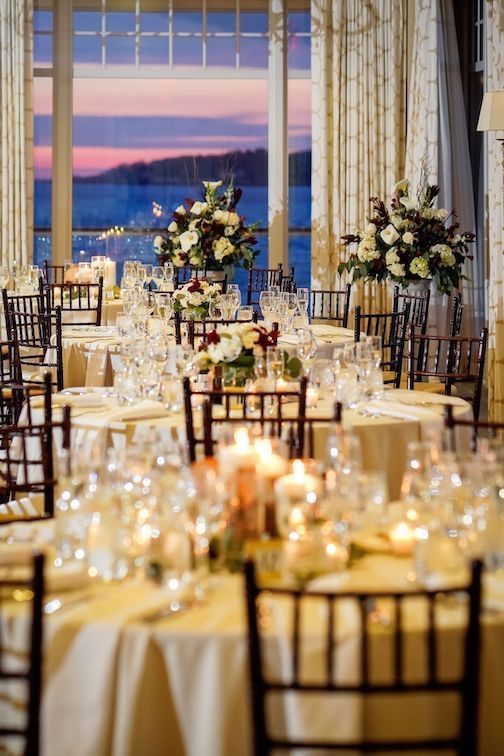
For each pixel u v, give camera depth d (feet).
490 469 7.63
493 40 26.86
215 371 15.12
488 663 6.48
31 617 6.07
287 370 14.06
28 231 34.76
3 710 6.57
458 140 32.19
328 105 34.35
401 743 5.96
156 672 6.46
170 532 7.25
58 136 36.22
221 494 7.48
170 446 8.34
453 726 6.39
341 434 8.46
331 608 5.91
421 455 8.55
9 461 11.51
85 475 7.85
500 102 24.53
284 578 7.14
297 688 5.96
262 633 6.31
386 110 33.81
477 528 7.47
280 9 35.99
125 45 36.27
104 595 6.99
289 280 32.91
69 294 27.02
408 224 28.37
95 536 7.38
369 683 6.00
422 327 23.54
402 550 7.71
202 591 6.96
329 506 7.49
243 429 9.07
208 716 6.29
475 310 32.50
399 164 33.94
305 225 36.76
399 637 5.92
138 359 14.49
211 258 27.81
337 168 34.37
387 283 34.17
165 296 25.17
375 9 33.65
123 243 36.99
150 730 6.46
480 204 32.73
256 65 36.58
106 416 13.23
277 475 8.00
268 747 5.98
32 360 25.58
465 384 32.73
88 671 6.45
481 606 5.92
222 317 22.33
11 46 33.99
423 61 32.12
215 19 36.37
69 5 35.91
